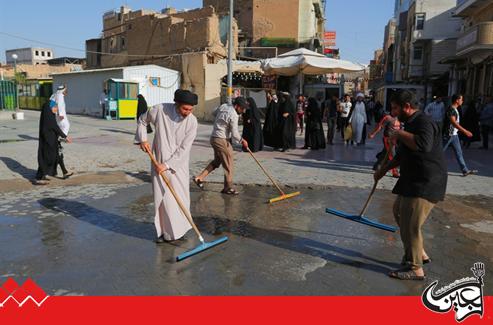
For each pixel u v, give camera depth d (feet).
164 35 97.50
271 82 85.92
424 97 114.83
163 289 12.79
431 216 20.58
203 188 25.27
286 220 19.52
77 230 17.84
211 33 86.74
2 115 78.79
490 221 19.93
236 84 91.04
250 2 120.57
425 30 121.70
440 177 12.84
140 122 16.22
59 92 33.09
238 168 31.53
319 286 13.11
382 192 25.12
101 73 87.04
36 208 20.93
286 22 119.14
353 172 30.91
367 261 15.03
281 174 29.58
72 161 33.53
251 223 19.03
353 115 46.34
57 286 12.92
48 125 25.62
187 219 15.90
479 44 67.92
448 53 111.55
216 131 23.52
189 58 86.33
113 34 120.67
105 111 79.00
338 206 22.02
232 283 13.23
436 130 12.66
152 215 20.04
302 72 50.98
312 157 37.83
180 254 15.43
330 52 168.45
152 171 16.22
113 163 33.06
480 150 46.11
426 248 16.46
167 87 86.02
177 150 16.15
